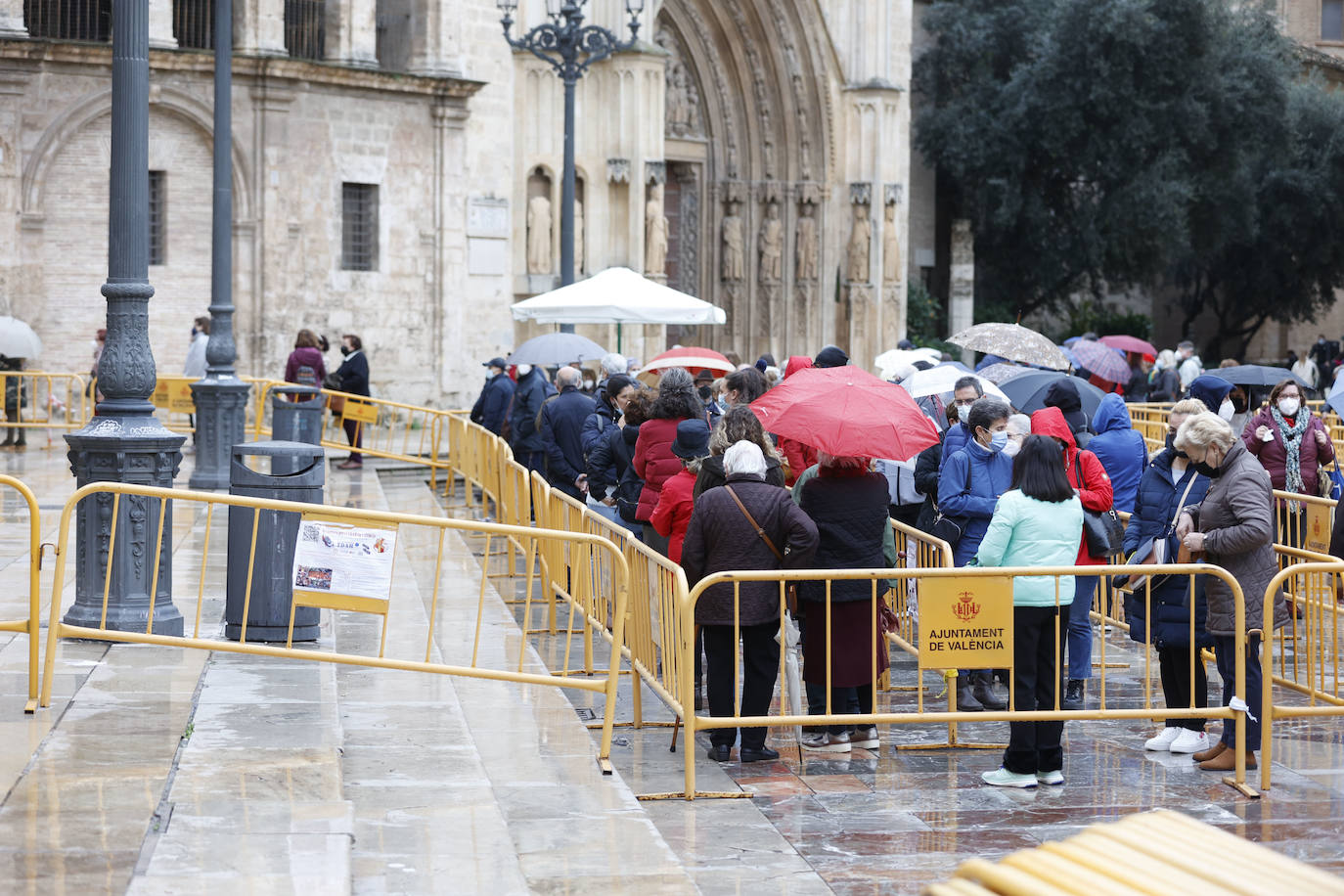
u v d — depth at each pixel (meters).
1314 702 10.39
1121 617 14.23
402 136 32.91
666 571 9.50
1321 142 52.84
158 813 7.38
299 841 7.00
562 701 10.54
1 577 14.09
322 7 32.16
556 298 21.59
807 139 43.75
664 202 43.03
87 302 29.22
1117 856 3.68
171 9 29.58
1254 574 9.40
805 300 44.00
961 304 48.94
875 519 9.70
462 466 22.09
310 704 9.58
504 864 7.13
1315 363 50.59
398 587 14.73
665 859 7.45
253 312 30.91
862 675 9.60
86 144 29.02
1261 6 51.12
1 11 27.69
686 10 42.25
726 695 9.45
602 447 14.25
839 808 8.66
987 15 49.28
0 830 7.07
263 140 30.69
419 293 33.44
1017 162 47.31
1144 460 12.66
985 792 9.02
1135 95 46.16
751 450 9.52
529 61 35.50
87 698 9.49
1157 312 59.62
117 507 9.75
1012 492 9.22
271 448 11.02
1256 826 8.44
